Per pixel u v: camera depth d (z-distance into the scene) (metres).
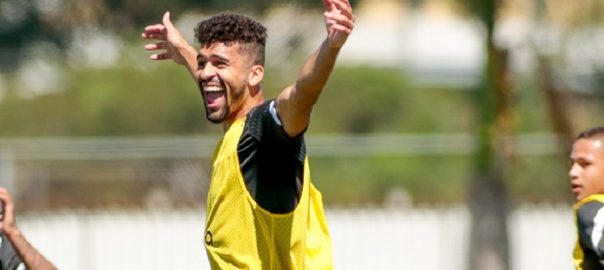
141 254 43.97
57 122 71.88
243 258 15.30
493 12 42.44
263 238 15.26
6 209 17.81
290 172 15.09
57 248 43.59
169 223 44.09
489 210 42.78
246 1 62.84
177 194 48.81
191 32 62.88
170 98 72.75
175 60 17.56
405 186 57.62
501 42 45.03
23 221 43.59
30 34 69.56
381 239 44.72
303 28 71.75
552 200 46.59
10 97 72.19
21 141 50.66
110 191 48.66
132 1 67.38
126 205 45.25
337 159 54.19
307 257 15.89
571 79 62.09
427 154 53.00
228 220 15.33
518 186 50.84
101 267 43.81
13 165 48.44
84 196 48.41
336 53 14.09
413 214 44.78
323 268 15.95
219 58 15.30
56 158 48.72
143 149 49.09
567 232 46.12
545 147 51.34
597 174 18.19
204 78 15.34
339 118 77.12
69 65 73.06
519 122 62.50
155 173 48.97
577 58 63.25
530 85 60.91
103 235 43.88
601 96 63.12
